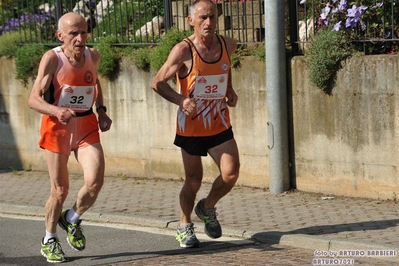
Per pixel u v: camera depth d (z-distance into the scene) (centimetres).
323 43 1700
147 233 1508
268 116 1781
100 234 1510
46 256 1301
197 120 1309
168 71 1280
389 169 1658
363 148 1689
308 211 1609
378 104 1655
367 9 1725
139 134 2045
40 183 2055
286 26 1903
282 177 1791
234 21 1955
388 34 1723
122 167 2091
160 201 1773
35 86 1229
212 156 1330
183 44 1283
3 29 2303
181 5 2020
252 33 1891
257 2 1920
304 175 1789
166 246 1394
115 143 2092
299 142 1788
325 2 1825
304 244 1370
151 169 2039
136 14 2119
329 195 1752
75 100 1252
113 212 1669
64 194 1276
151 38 2044
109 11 2100
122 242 1435
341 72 1697
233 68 1864
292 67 1772
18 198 1869
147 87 2006
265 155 1841
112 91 2075
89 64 1255
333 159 1738
